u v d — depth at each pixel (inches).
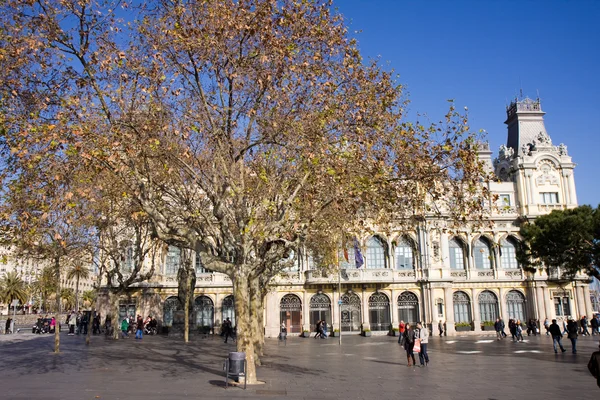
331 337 2209.6
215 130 761.0
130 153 699.4
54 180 661.9
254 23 735.7
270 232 785.6
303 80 777.6
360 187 766.5
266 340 2017.7
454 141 776.9
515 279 2343.8
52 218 863.1
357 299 2327.8
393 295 2310.5
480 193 789.9
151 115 742.5
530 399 626.5
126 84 738.8
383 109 811.4
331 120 775.7
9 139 681.6
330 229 1314.0
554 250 1625.2
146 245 2144.4
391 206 973.8
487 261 2395.4
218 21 725.9
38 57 701.9
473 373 890.7
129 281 1710.1
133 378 791.1
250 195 873.5
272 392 669.9
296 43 772.6
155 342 1662.2
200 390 679.1
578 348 1398.9
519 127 2689.5
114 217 1421.0
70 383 730.8
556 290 2325.3
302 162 773.9
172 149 751.1
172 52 751.7
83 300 4985.2
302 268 2336.4
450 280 2279.8
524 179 2434.8
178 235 775.1
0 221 734.5
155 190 835.4
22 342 1576.0
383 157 786.8
